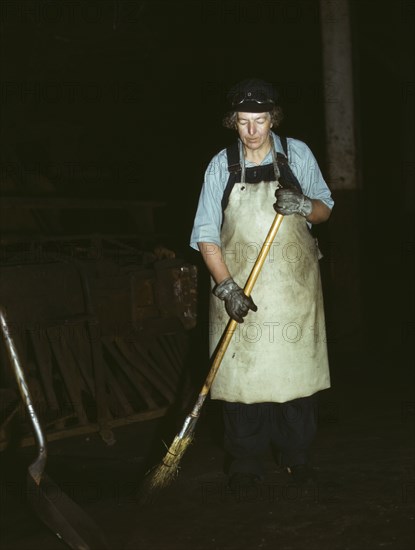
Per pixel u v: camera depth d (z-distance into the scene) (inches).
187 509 131.6
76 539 111.6
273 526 123.3
